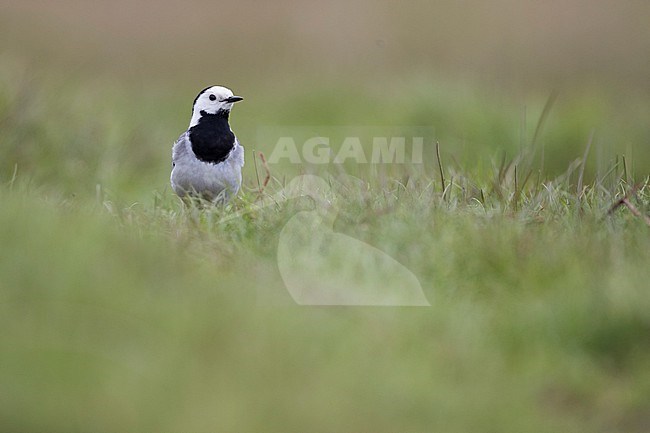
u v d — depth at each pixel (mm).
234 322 10094
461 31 35219
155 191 16562
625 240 12062
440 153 20781
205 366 9562
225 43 33906
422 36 34500
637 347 10102
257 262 11938
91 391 9211
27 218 11688
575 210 13273
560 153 21109
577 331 10297
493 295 11195
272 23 35906
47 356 9539
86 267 10758
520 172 15930
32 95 19547
